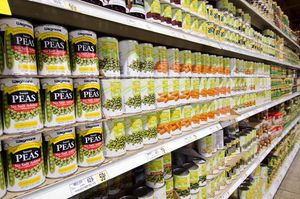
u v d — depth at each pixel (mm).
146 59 936
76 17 849
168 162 1089
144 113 908
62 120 631
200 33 1239
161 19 982
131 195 938
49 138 617
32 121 569
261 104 2350
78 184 630
